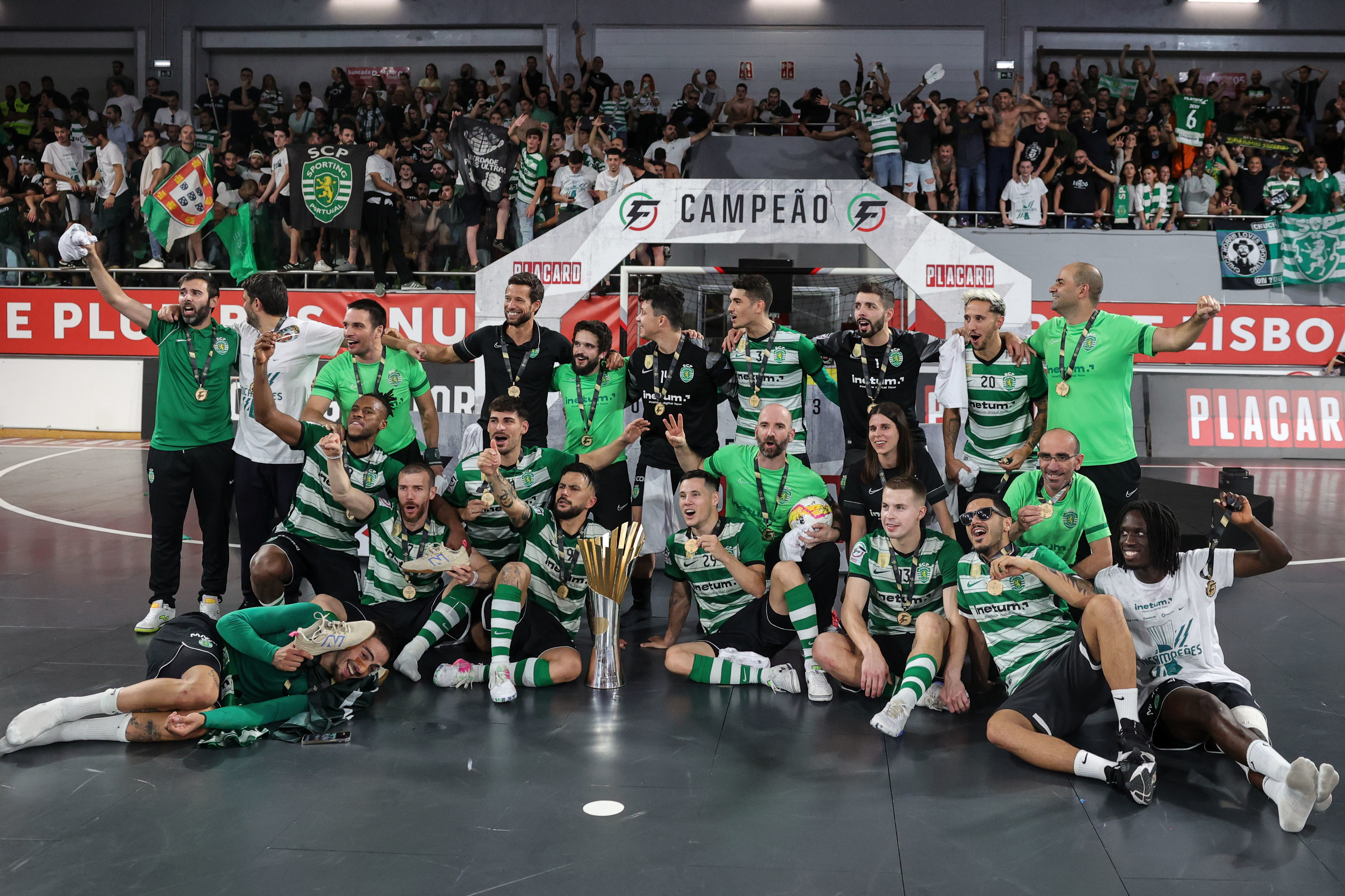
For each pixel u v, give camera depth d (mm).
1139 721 3938
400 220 13703
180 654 4137
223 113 17844
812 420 6930
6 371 15117
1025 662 4305
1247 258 14406
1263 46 18672
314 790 3695
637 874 3082
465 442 6168
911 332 5824
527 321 5785
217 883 3031
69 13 19422
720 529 5121
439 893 2971
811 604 4848
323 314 13625
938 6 18672
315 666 4406
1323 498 10539
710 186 7020
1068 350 5383
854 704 4676
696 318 10336
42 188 15852
